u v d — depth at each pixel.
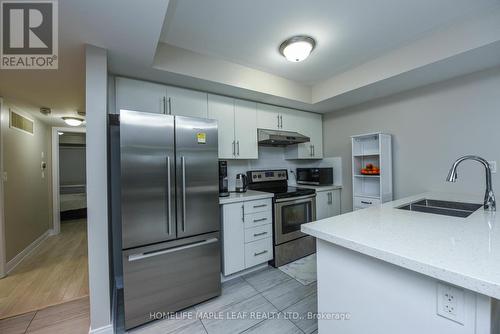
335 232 1.08
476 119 2.19
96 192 1.58
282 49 2.11
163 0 1.19
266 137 2.86
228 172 3.09
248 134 2.86
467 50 1.76
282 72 2.67
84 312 1.90
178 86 2.36
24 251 3.13
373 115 3.05
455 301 0.73
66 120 3.64
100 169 1.59
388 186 2.78
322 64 2.48
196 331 1.63
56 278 2.51
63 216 5.27
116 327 1.69
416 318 0.83
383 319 0.94
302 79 2.89
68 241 3.79
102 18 1.31
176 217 1.84
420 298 0.82
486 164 1.47
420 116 2.59
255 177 3.15
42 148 3.89
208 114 2.54
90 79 1.58
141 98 2.15
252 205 2.48
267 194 2.61
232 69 2.39
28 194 3.33
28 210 3.31
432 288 0.79
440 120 2.43
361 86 2.51
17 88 2.37
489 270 0.67
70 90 2.46
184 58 2.09
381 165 2.69
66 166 6.14
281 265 2.69
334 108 3.43
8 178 2.75
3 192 2.60
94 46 1.60
